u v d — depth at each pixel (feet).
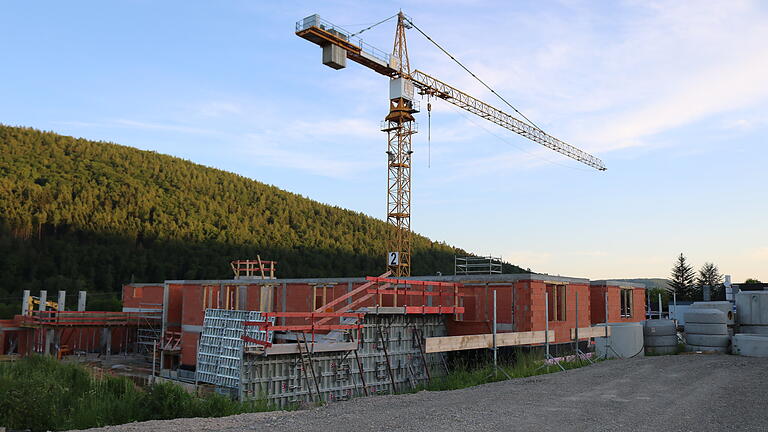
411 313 100.53
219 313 89.51
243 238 463.83
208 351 89.20
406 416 36.88
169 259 402.11
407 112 237.86
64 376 83.51
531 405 40.40
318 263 449.89
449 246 589.32
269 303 134.00
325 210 613.52
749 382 49.98
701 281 349.20
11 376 75.10
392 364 98.37
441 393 50.01
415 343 103.04
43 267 348.79
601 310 132.98
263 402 57.93
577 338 75.77
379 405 42.75
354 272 446.60
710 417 35.99
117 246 396.78
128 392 64.59
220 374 85.56
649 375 55.62
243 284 137.90
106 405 53.78
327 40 205.16
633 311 146.72
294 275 421.18
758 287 182.29
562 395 44.86
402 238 236.43
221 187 579.07
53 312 157.17
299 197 637.71
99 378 84.43
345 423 35.06
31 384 59.00
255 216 535.19
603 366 65.57
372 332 96.37
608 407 39.45
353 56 219.20
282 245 478.18
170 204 489.67
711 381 50.85
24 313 168.25
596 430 32.63
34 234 383.24
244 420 38.75
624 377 54.60
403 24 248.73
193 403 51.96
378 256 499.51
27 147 509.76
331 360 89.61
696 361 66.80
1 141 502.79
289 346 82.48
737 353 74.64
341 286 123.65
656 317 182.70
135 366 148.97
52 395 60.90
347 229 575.79
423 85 253.44
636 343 79.20
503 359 96.58
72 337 171.63
